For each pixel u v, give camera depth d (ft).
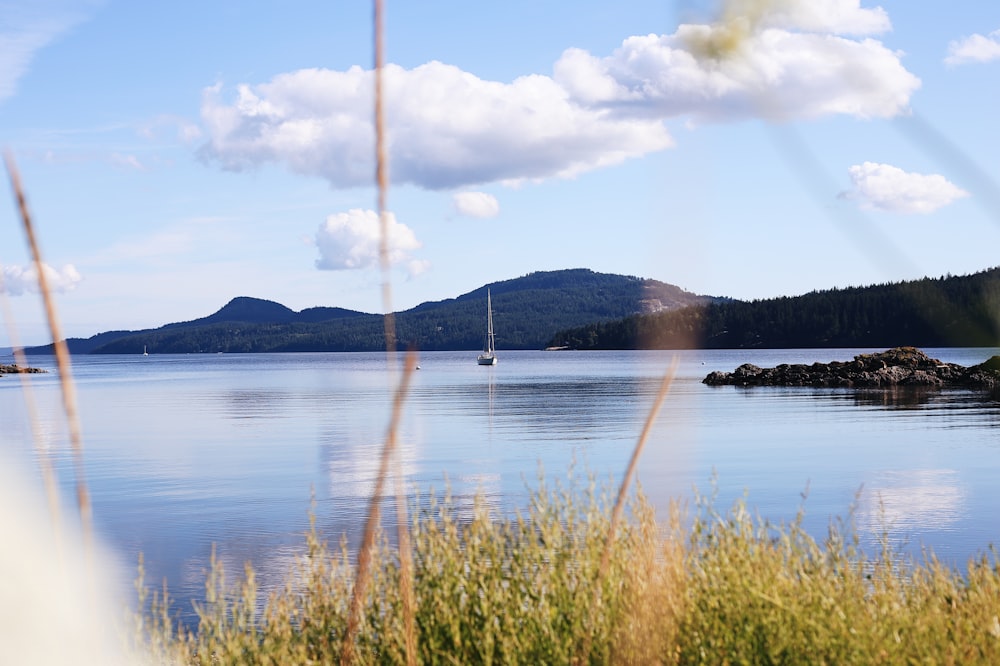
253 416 179.73
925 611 19.39
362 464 96.68
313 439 128.16
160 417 180.04
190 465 99.76
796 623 16.40
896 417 147.64
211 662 21.25
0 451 118.01
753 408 172.04
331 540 54.24
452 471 88.22
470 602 18.81
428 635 17.98
